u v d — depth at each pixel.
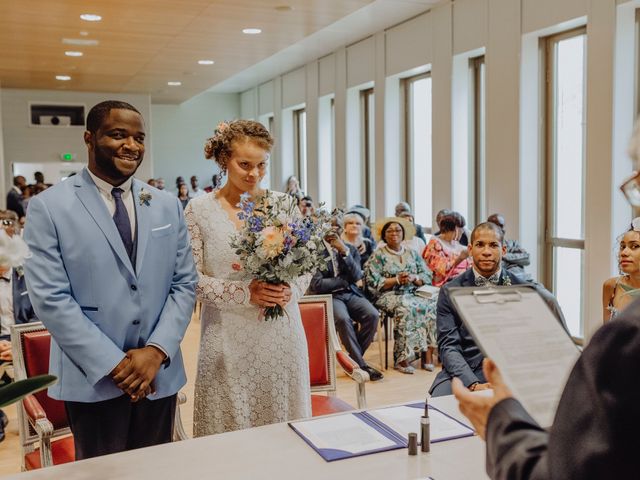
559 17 6.13
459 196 7.88
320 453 1.67
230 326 2.39
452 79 7.71
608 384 0.78
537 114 6.74
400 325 5.48
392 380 5.28
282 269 2.24
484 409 1.04
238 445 1.75
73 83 11.66
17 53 8.65
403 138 9.30
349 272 5.51
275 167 13.43
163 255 2.06
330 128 11.40
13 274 3.66
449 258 5.95
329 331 3.13
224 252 2.40
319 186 11.45
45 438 2.28
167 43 8.04
